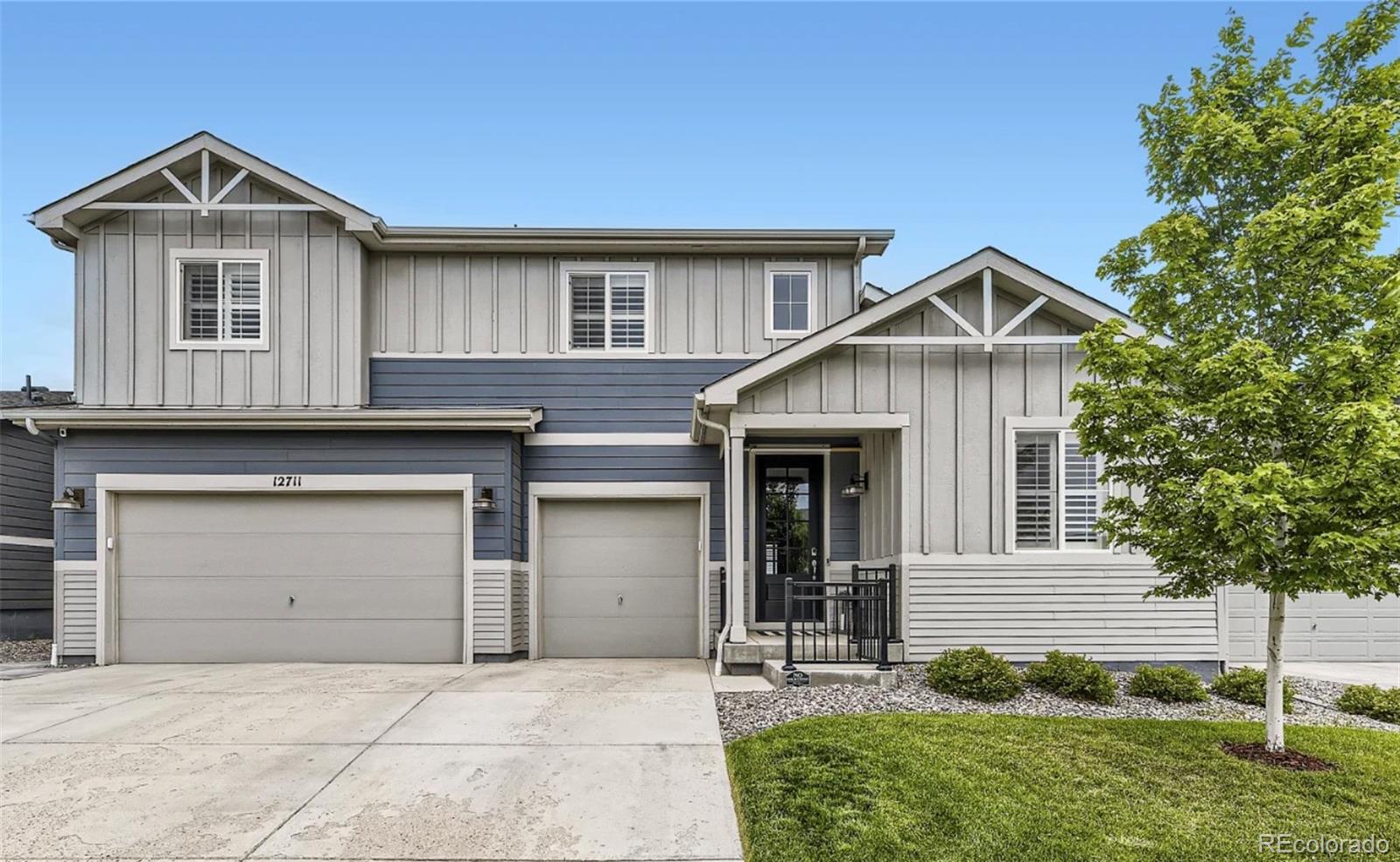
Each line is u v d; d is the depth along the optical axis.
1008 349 9.00
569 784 5.23
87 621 9.77
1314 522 5.03
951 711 6.91
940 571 8.77
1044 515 8.95
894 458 9.09
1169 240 5.94
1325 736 6.16
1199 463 5.58
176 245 10.51
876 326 9.01
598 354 10.80
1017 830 4.41
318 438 9.96
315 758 5.73
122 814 4.77
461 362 10.75
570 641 10.56
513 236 10.62
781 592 10.95
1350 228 5.04
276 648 9.88
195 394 10.38
